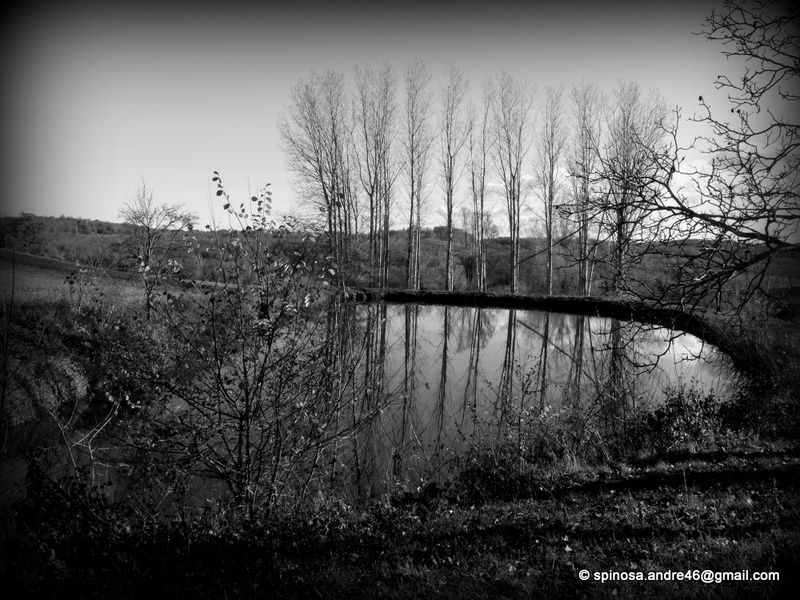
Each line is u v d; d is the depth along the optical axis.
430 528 4.95
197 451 5.02
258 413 5.01
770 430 7.29
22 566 3.72
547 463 6.89
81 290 9.51
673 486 5.59
